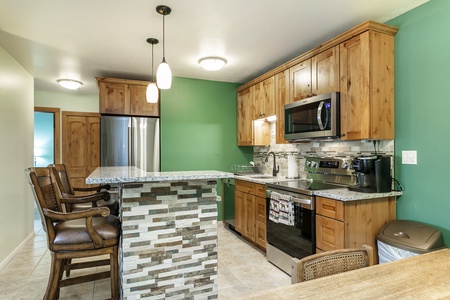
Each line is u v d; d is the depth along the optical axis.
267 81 3.60
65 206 2.29
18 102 3.38
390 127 2.32
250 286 2.34
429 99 2.10
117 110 3.77
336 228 2.11
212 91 4.39
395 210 2.32
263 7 2.16
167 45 2.93
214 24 2.45
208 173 1.89
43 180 1.89
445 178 2.01
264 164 4.29
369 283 0.93
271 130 4.05
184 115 4.19
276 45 2.95
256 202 3.24
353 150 2.71
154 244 1.81
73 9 2.17
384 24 2.24
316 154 3.19
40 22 2.38
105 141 3.65
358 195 2.12
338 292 0.87
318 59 2.71
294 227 2.53
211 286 1.95
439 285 0.92
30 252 3.18
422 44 2.14
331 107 2.47
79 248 1.66
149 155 3.86
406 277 0.98
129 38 2.73
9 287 2.32
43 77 4.11
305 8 2.18
